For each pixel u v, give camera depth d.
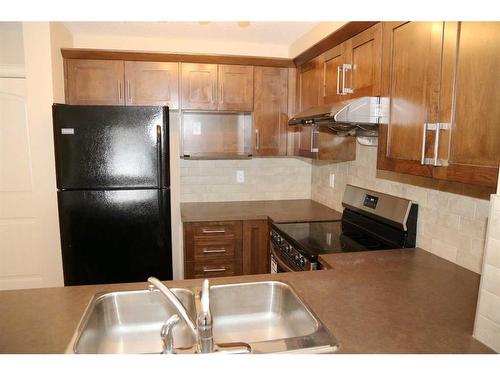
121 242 2.32
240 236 2.75
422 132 1.31
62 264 2.44
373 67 1.68
